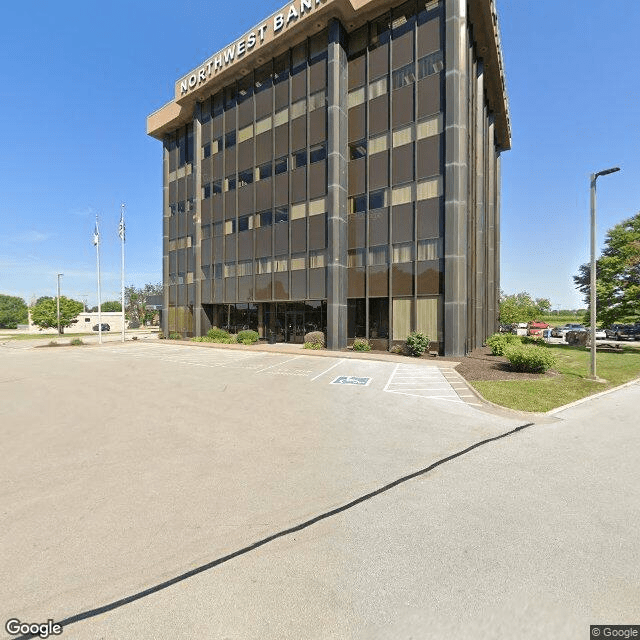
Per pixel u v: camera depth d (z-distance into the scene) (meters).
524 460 5.93
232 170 28.67
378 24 21.69
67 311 57.12
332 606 2.90
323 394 10.91
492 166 30.62
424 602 2.94
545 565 3.37
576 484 5.06
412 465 5.74
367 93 21.97
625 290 21.66
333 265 21.98
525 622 2.74
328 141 22.31
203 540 3.80
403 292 20.34
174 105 32.91
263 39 24.80
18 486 5.06
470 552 3.57
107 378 14.10
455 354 18.56
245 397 10.55
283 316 27.91
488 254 29.95
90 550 3.64
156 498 4.69
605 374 14.08
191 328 32.75
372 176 21.70
